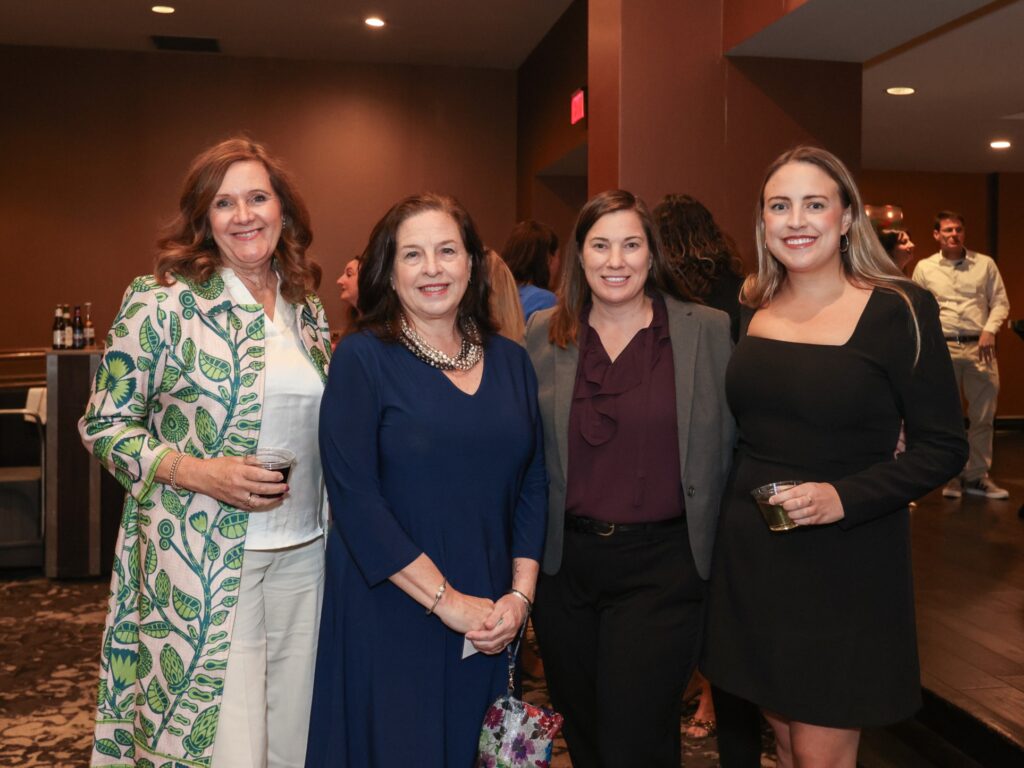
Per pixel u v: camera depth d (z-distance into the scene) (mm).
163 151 8297
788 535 1985
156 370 1999
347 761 2010
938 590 4109
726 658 2057
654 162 4562
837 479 1964
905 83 6691
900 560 1976
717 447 2201
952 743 2902
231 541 1995
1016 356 10914
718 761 3049
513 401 2090
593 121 4859
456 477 1996
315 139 8484
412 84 8594
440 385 2021
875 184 10828
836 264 2051
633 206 2256
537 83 7941
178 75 8289
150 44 8031
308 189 8492
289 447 2105
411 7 7078
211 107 8344
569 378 2270
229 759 1995
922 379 1919
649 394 2209
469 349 2107
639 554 2170
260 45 8047
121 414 1990
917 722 3072
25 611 4703
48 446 5199
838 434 1960
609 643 2172
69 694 3650
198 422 2020
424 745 1976
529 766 1995
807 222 1988
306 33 7707
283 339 2143
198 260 2033
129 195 8273
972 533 5242
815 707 1942
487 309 2170
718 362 2236
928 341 1920
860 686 1929
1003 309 6445
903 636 1958
